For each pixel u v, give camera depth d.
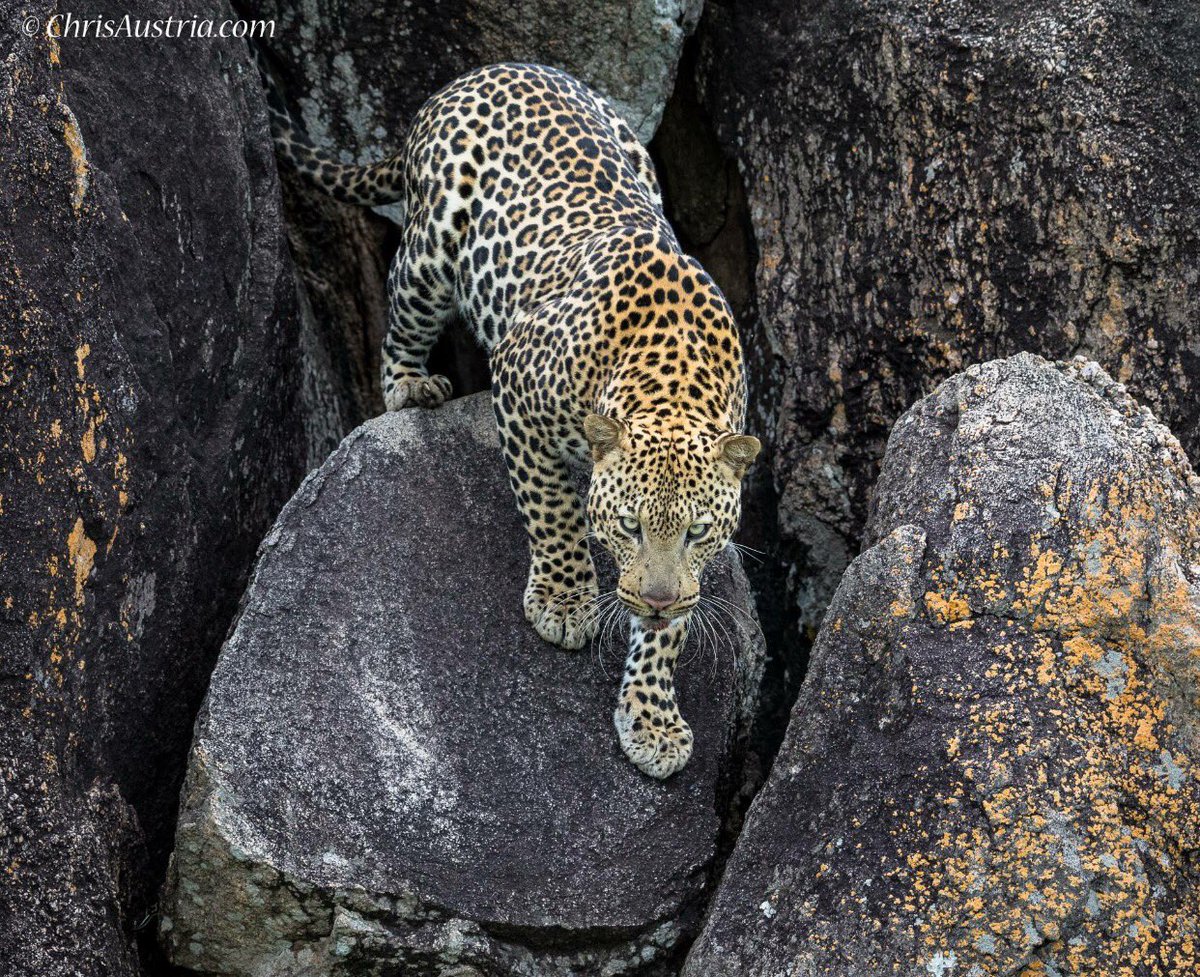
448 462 10.91
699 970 8.45
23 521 8.13
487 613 10.27
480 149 10.89
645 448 8.77
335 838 9.02
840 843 8.34
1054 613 8.57
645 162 11.64
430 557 10.43
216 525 10.70
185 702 10.27
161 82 10.29
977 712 8.35
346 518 10.46
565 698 9.99
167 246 10.19
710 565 10.91
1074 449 9.11
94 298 8.85
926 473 9.52
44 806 8.05
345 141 13.55
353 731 9.51
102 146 9.49
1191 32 11.28
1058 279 11.48
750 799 10.77
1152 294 11.24
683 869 9.38
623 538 8.91
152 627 9.73
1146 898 7.78
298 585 10.07
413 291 11.28
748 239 13.60
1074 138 11.29
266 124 11.91
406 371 11.67
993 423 9.37
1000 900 7.84
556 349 9.66
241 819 8.88
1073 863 7.84
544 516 10.05
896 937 7.92
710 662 10.38
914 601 8.87
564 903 9.14
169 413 9.92
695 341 9.46
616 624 10.37
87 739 8.83
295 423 12.34
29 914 7.83
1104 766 8.09
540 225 10.56
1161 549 8.59
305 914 8.83
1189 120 11.20
